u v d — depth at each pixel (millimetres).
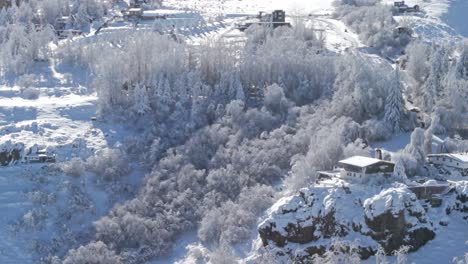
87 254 169000
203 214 179625
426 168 177500
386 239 153625
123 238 176125
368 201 156125
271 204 174375
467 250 152125
